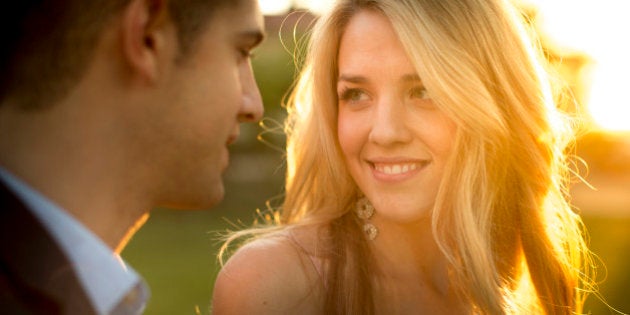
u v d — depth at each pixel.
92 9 1.19
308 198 2.51
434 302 2.38
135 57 1.23
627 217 14.75
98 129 1.22
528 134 2.38
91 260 1.15
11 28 1.15
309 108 2.52
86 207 1.22
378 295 2.33
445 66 2.16
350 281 2.29
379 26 2.17
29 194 1.13
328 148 2.38
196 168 1.36
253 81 1.49
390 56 2.14
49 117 1.18
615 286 8.65
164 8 1.26
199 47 1.32
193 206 1.40
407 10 2.14
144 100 1.26
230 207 15.26
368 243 2.37
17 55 1.16
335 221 2.39
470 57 2.21
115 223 1.28
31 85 1.16
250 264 2.23
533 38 2.78
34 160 1.17
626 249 11.25
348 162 2.29
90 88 1.21
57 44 1.17
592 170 18.94
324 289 2.27
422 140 2.18
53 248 1.06
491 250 2.35
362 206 2.38
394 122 2.14
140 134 1.27
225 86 1.36
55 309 1.03
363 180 2.26
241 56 1.46
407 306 2.35
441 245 2.27
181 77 1.30
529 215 2.43
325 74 2.34
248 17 1.40
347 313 2.26
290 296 2.23
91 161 1.22
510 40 2.35
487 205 2.27
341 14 2.25
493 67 2.29
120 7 1.21
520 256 2.51
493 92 2.27
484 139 2.22
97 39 1.20
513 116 2.35
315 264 2.29
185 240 12.48
